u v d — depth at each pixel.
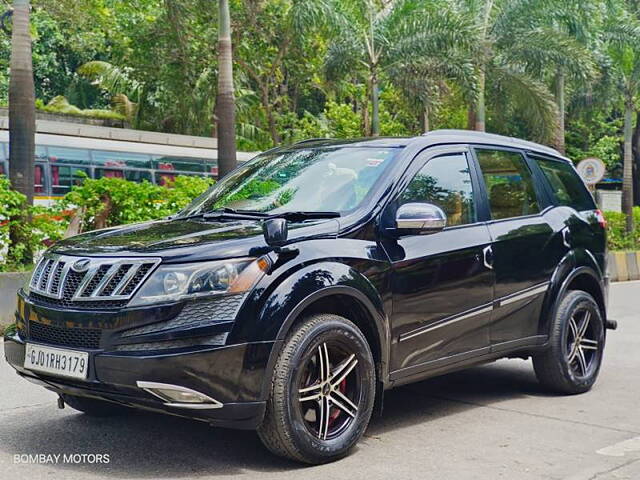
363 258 4.42
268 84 26.67
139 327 3.84
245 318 3.89
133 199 10.36
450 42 20.22
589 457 4.42
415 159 5.03
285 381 4.00
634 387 6.34
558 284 5.81
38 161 19.41
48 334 4.16
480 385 6.34
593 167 18.06
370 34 21.22
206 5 21.11
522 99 22.25
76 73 36.19
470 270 5.04
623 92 26.66
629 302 13.05
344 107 30.09
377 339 4.49
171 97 27.11
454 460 4.34
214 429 4.90
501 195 5.56
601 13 24.34
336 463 4.25
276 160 5.50
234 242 4.05
